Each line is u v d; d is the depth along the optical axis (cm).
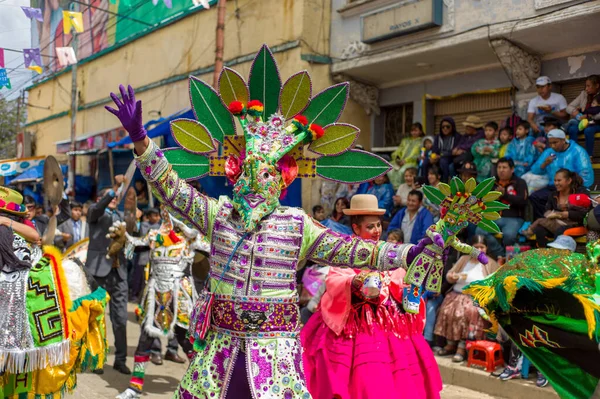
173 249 541
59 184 555
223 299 265
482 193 245
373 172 292
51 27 1602
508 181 677
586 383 352
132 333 795
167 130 996
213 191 914
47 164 571
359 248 270
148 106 1398
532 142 728
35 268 385
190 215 271
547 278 333
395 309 396
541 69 816
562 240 543
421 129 893
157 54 1369
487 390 557
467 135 806
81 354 404
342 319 383
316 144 297
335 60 983
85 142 1525
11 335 366
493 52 845
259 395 251
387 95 1032
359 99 1017
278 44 1012
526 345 368
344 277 384
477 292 365
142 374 512
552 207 632
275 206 274
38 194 1659
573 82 799
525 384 534
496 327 381
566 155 672
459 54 857
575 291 335
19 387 376
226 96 302
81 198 1596
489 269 620
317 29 986
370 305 391
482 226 252
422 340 406
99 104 1612
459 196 248
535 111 761
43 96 1978
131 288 1053
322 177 296
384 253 265
